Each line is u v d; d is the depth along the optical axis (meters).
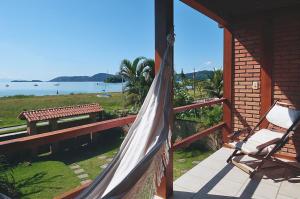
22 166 9.92
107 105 22.05
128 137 2.21
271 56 4.03
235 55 4.43
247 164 3.62
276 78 4.00
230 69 4.47
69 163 11.18
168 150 1.94
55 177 8.73
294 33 3.80
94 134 14.18
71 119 15.52
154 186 1.68
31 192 7.25
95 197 1.67
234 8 3.89
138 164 1.53
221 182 3.08
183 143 3.22
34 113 13.78
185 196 2.74
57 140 1.79
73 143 13.61
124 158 1.98
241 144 3.36
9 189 5.64
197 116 11.00
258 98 4.20
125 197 1.38
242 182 3.08
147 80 12.66
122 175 1.76
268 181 3.11
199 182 3.08
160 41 2.57
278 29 3.94
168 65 2.37
